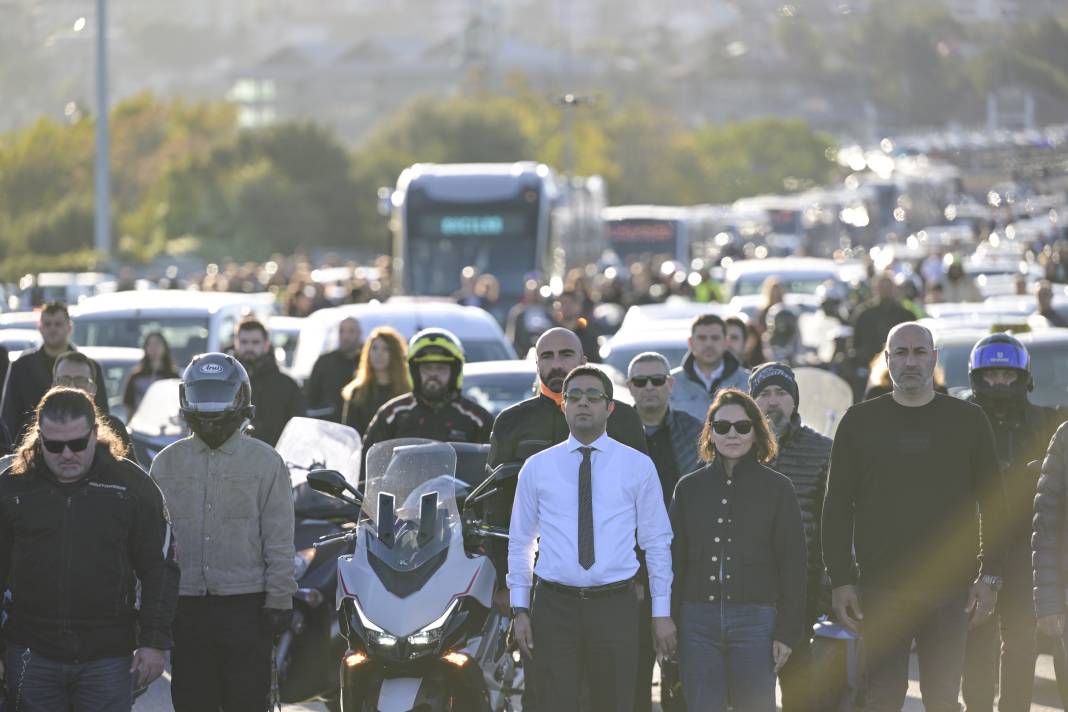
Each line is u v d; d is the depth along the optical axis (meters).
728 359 35.00
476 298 93.06
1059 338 46.78
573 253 153.50
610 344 52.94
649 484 24.16
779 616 24.19
